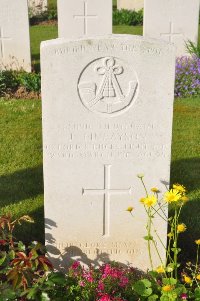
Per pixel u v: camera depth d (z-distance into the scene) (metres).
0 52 4.43
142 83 1.97
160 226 2.12
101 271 2.08
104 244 2.15
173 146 3.15
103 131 2.02
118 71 1.96
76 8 4.47
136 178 2.08
